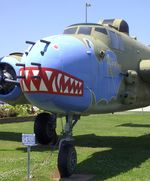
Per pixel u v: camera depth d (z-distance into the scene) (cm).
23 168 930
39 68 822
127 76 1087
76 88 856
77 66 862
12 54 1188
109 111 1057
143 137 1541
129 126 2041
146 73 1167
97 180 817
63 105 852
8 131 1767
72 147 855
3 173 873
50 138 1305
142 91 1203
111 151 1187
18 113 2564
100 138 1512
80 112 912
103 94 960
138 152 1170
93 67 912
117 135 1614
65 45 862
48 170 909
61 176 839
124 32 1209
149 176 858
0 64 1145
